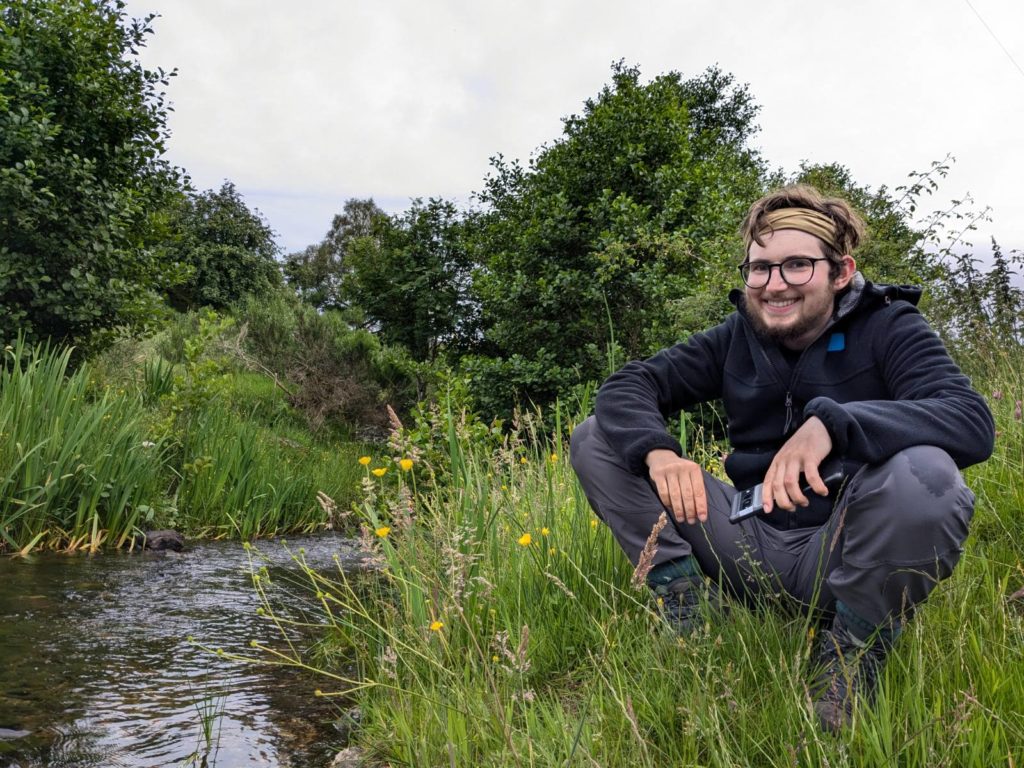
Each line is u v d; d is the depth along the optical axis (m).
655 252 9.73
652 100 12.84
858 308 2.08
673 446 2.05
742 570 2.14
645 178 11.70
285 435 12.76
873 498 1.71
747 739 1.57
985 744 1.44
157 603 4.04
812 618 2.02
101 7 10.45
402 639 2.60
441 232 18.03
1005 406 3.99
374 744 2.06
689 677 1.79
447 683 2.21
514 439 3.82
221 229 38.56
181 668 2.93
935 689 1.65
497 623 2.57
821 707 1.65
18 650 3.00
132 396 8.33
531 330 11.36
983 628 1.87
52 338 9.73
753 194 12.74
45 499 5.66
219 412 8.80
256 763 2.08
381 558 2.70
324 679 2.84
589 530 2.88
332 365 16.97
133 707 2.47
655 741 1.70
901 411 1.76
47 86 9.22
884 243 6.82
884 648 1.79
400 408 16.95
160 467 7.07
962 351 5.09
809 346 2.10
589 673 2.17
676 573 2.17
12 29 9.16
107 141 10.38
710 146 14.61
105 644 3.19
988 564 2.39
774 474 1.78
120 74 10.48
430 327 17.70
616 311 10.70
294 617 3.85
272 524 7.62
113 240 9.96
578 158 12.43
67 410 6.14
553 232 11.40
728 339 2.36
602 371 10.34
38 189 8.83
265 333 17.98
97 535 5.78
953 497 1.68
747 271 2.15
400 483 2.89
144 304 10.50
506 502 3.25
